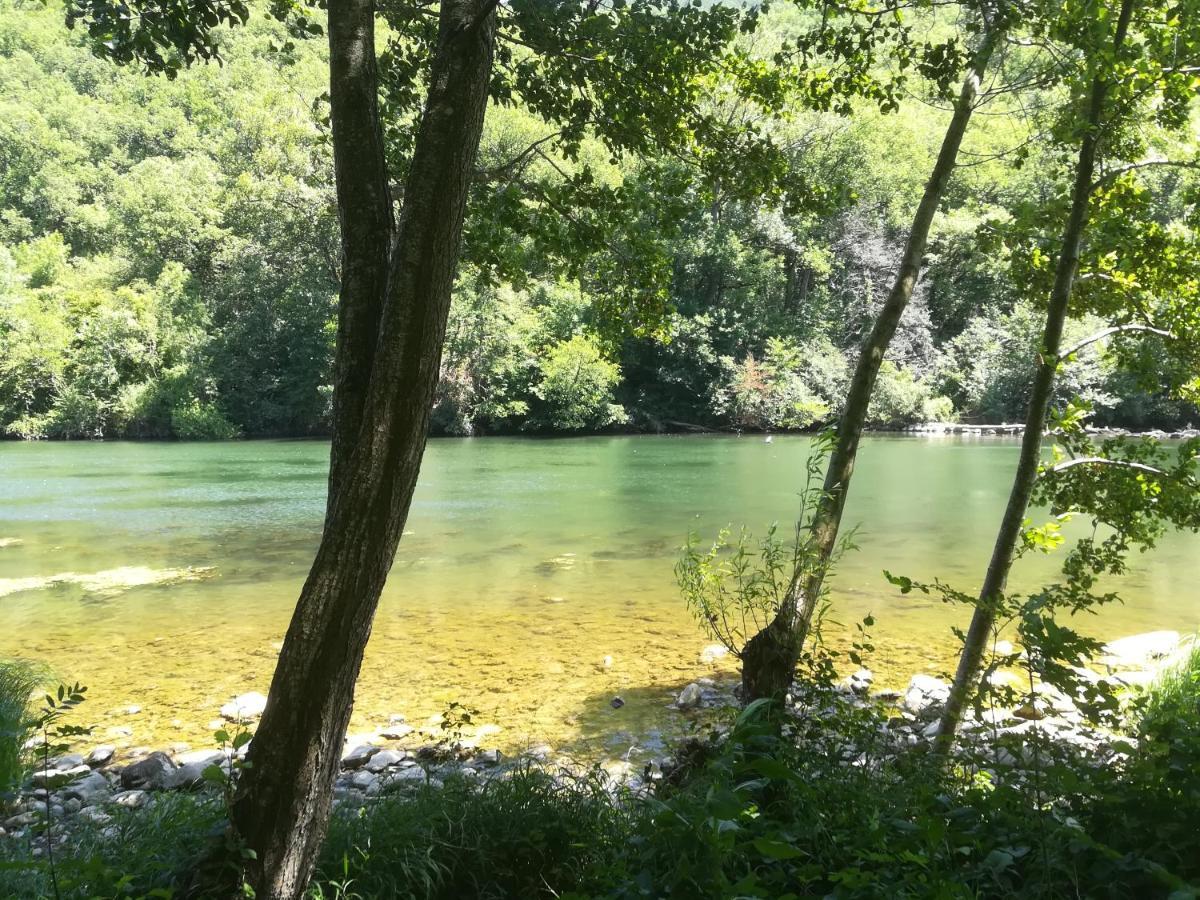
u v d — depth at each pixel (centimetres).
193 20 486
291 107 4388
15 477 2548
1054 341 555
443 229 289
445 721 564
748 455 3216
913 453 3262
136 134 6469
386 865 335
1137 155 573
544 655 875
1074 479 609
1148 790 247
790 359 4675
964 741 344
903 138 4341
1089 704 275
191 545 1483
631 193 589
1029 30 568
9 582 1217
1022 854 242
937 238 4559
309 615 289
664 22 561
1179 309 592
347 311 316
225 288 4769
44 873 317
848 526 1645
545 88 602
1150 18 517
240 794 291
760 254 4847
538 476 2522
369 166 321
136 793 546
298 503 1992
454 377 4431
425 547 1450
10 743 456
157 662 863
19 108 6216
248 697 751
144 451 3519
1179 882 204
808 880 238
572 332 4569
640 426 4775
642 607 1060
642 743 642
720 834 232
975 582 1173
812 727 387
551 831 357
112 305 4575
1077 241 550
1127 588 1154
